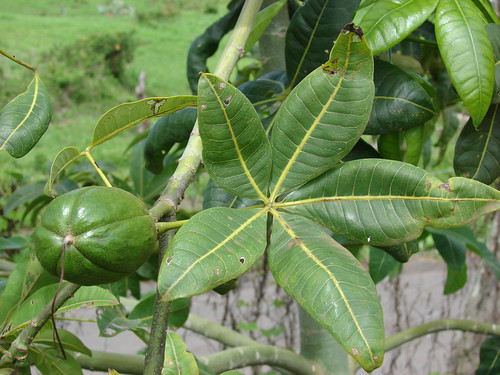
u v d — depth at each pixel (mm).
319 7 779
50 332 821
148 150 916
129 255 493
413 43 1069
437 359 2746
